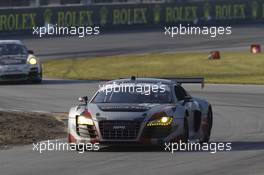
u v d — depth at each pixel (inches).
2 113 2229.3
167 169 1395.2
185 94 1850.4
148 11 6530.5
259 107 2758.4
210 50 5295.3
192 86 3555.6
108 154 1617.9
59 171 1390.3
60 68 4515.3
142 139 1631.4
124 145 1637.6
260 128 2178.9
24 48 3752.5
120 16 6451.8
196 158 1537.9
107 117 1640.0
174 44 5654.5
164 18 6545.3
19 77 3636.8
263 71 4195.4
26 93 3243.1
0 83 3722.9
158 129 1638.8
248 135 2004.2
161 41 5816.9
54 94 3201.3
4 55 3661.4
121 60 4835.1
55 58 4975.4
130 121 1631.4
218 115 2536.9
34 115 2348.7
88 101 1761.8
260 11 6815.9
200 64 4559.5
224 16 6653.5
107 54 5142.7
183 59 4822.8
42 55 5123.0
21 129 2039.9
